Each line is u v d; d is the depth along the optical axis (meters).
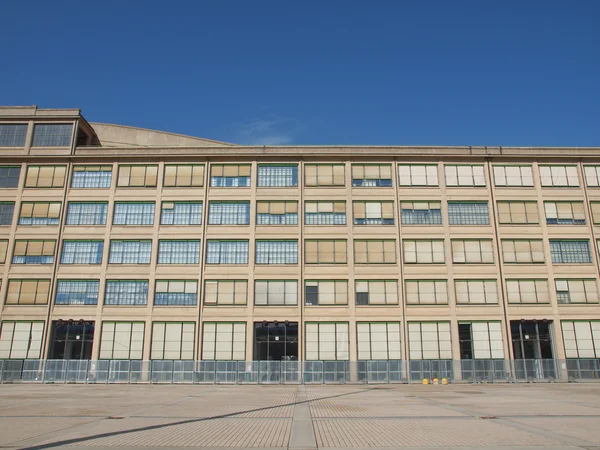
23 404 21.59
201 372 40.88
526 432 13.57
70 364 40.81
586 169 48.38
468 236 46.03
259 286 44.50
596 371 42.38
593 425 14.88
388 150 48.34
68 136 48.28
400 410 19.09
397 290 44.53
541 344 44.47
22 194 46.75
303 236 45.78
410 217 46.53
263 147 48.28
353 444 11.91
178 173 47.56
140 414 17.86
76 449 11.31
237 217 46.34
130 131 53.56
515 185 47.66
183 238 45.66
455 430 13.96
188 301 44.09
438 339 43.47
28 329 43.47
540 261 45.62
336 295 44.34
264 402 22.91
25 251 45.41
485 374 41.16
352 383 40.28
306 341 43.28
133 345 43.22
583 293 44.94
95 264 45.00
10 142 48.12
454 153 48.22
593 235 46.47
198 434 13.34
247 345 43.03
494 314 44.09
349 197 46.88
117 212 46.44
